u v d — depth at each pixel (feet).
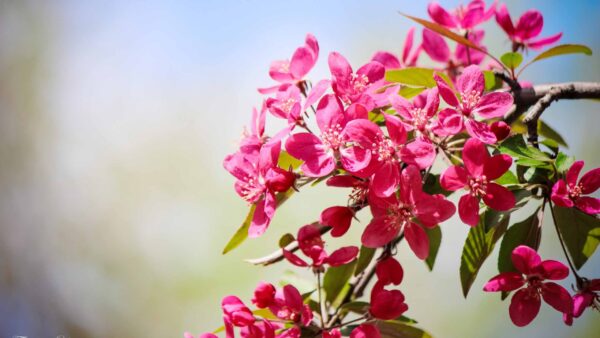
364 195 2.60
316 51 2.79
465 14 3.03
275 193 2.72
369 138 2.57
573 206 2.65
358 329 2.67
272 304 2.69
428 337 2.75
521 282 2.62
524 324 2.61
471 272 2.68
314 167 2.59
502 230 2.69
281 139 2.62
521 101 2.85
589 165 7.06
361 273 2.85
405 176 2.56
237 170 2.71
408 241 2.59
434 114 2.60
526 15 3.03
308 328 2.72
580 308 2.61
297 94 2.69
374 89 2.65
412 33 3.13
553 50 2.84
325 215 2.63
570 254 2.68
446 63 3.14
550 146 2.73
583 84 2.80
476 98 2.63
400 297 2.67
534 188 2.68
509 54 2.84
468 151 2.56
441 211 2.56
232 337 2.69
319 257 2.70
